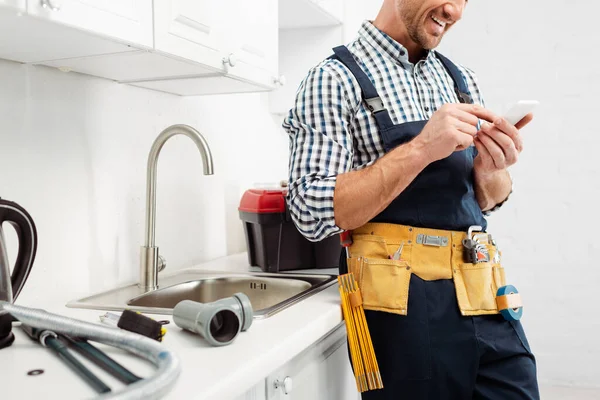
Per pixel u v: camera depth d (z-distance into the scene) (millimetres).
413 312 1139
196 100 1743
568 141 2916
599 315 2883
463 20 3049
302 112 1222
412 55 1326
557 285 2936
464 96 1394
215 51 1243
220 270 1639
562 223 2930
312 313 1084
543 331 2957
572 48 2900
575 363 2910
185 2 1124
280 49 2219
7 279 868
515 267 2996
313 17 2041
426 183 1184
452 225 1196
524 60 2973
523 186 2977
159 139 1326
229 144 1930
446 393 1148
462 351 1144
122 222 1428
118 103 1411
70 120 1259
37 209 1176
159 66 1206
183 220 1693
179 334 926
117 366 707
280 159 2336
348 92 1215
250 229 1670
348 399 1403
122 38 954
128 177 1448
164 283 1438
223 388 710
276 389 989
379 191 1089
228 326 909
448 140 1042
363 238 1205
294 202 1190
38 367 740
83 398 635
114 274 1400
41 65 1178
